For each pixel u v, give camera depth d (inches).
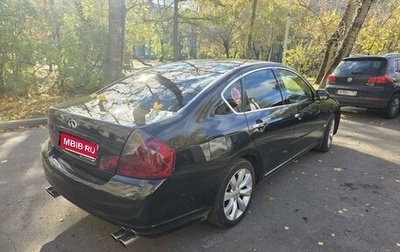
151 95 105.1
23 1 297.6
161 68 129.5
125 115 92.0
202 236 103.7
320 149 192.5
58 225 106.6
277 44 1209.4
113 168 84.2
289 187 144.0
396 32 713.6
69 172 93.7
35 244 96.6
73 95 339.9
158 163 80.9
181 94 101.8
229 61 133.7
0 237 99.0
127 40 417.1
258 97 122.6
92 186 86.4
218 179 99.0
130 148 81.3
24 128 222.1
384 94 281.0
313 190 141.8
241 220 113.7
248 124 111.2
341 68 308.8
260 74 128.4
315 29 906.1
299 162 177.0
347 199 134.4
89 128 89.9
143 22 607.8
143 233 83.3
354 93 292.7
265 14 898.1
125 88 115.5
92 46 356.5
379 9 735.1
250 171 115.4
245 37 941.2
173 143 84.7
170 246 97.9
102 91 119.6
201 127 93.7
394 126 273.4
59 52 333.4
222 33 1128.2
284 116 133.4
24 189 130.1
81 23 354.6
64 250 94.3
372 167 173.6
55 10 341.4
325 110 178.7
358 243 103.7
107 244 97.7
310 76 879.7
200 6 768.9
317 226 112.4
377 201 133.8
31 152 172.1
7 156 165.3
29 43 301.0
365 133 248.2
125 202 80.7
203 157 92.3
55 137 102.6
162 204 83.4
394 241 105.6
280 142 133.1
